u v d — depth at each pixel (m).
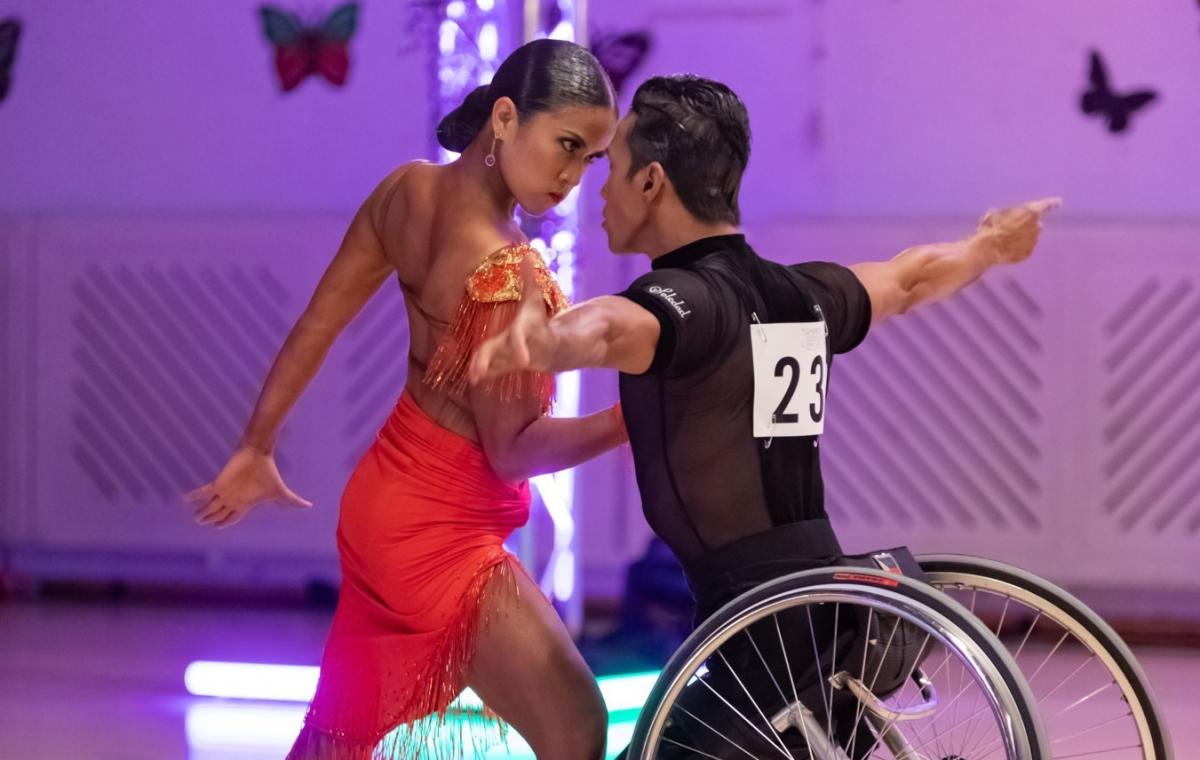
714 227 4.35
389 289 10.98
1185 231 9.93
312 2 11.50
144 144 11.86
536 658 4.45
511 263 4.42
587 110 4.45
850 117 10.78
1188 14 10.35
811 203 10.87
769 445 4.20
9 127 12.08
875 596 3.87
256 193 11.69
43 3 11.97
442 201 4.62
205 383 11.37
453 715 4.88
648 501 4.30
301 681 8.39
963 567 4.60
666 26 10.94
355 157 11.52
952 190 10.70
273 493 5.25
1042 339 10.10
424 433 4.55
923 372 10.31
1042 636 10.18
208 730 7.69
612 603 10.77
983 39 10.59
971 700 8.00
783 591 3.96
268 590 11.59
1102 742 7.31
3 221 11.59
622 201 4.40
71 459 11.55
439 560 4.48
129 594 11.76
